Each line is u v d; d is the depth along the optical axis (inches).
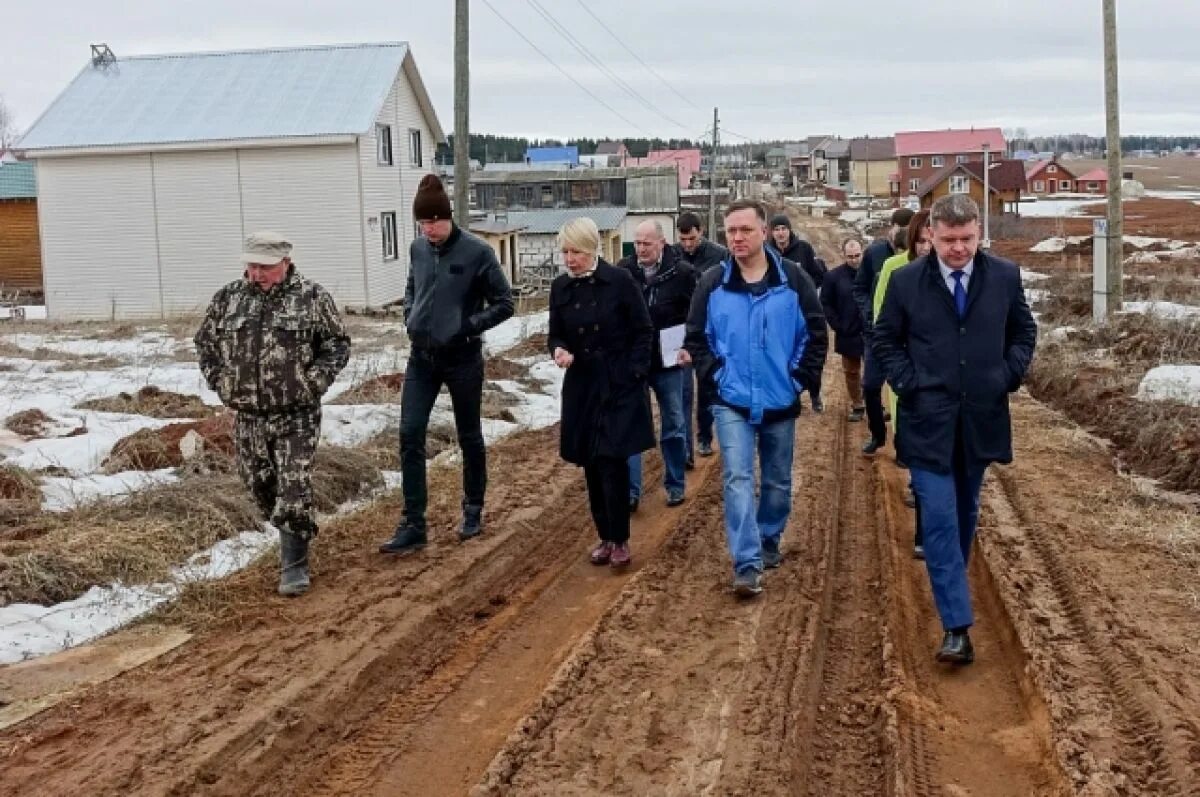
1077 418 519.2
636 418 293.9
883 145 4793.3
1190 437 402.9
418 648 245.6
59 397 496.7
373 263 1290.6
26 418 407.2
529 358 692.7
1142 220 2242.9
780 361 267.9
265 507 273.4
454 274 297.0
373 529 321.7
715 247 402.3
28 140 1288.1
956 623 230.2
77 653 230.8
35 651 229.5
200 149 1266.0
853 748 199.5
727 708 206.7
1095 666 221.1
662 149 5654.5
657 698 211.6
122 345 783.1
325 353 266.2
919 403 229.5
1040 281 1121.4
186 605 256.4
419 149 1486.2
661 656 232.2
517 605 275.7
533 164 3390.7
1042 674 216.2
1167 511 338.6
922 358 229.0
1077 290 951.6
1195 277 1053.2
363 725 210.2
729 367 268.5
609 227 1876.2
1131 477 394.6
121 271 1305.4
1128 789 173.5
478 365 308.0
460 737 204.8
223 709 203.6
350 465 360.2
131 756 185.5
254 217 1279.5
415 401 300.8
